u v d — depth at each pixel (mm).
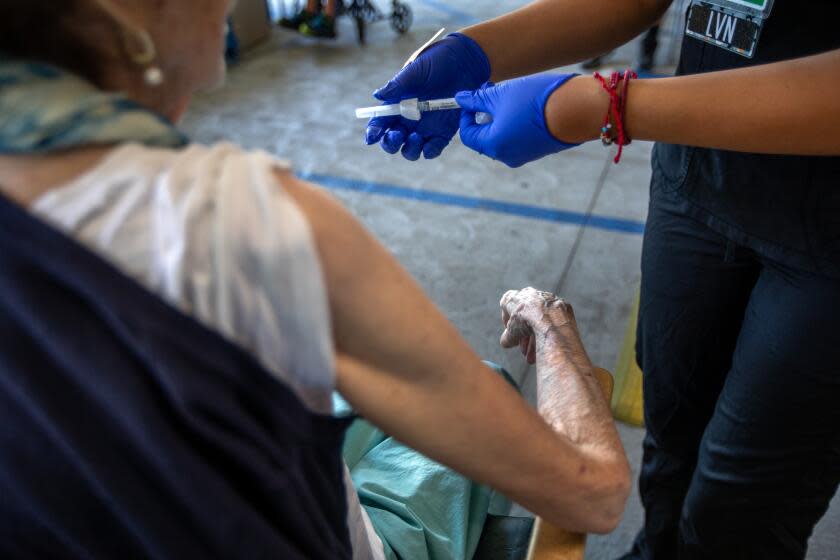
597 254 2742
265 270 410
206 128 3664
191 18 489
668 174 1213
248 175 417
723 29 1026
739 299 1248
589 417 739
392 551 883
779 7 958
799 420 1127
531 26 1297
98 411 437
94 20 436
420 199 3092
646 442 1525
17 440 450
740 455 1209
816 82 854
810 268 1034
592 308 2484
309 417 482
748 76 900
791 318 1072
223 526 475
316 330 431
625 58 4246
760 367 1131
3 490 475
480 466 560
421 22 5008
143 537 480
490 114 1158
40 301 406
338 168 3324
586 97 1010
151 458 447
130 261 407
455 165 3316
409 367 486
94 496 474
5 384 429
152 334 407
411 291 479
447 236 2867
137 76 481
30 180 407
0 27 422
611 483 672
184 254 403
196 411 429
